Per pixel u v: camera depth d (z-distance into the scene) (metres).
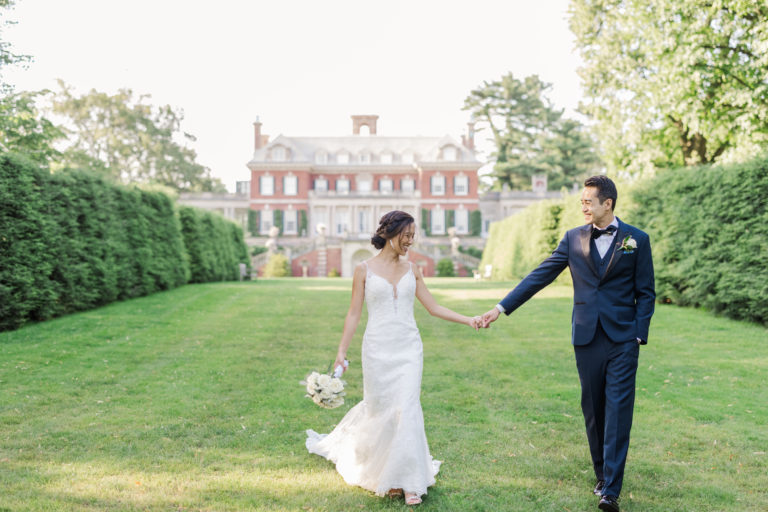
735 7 13.80
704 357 7.32
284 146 51.88
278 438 4.59
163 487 3.55
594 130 19.69
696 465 4.07
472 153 53.12
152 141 56.59
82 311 11.20
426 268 45.03
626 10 17.05
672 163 18.16
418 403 3.61
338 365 3.82
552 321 10.34
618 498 3.52
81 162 34.44
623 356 3.47
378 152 53.12
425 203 51.53
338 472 3.86
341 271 45.53
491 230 34.53
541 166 58.38
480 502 3.42
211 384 6.25
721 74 14.73
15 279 9.11
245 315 11.16
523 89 61.72
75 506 3.25
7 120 19.08
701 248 10.98
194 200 56.75
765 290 9.12
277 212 51.28
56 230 10.54
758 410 5.25
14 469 3.82
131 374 6.61
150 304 12.34
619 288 3.56
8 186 9.27
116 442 4.40
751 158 10.08
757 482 3.77
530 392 5.95
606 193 3.60
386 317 3.72
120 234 13.28
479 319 3.90
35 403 5.39
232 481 3.68
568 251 3.76
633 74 17.31
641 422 5.00
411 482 3.37
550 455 4.24
